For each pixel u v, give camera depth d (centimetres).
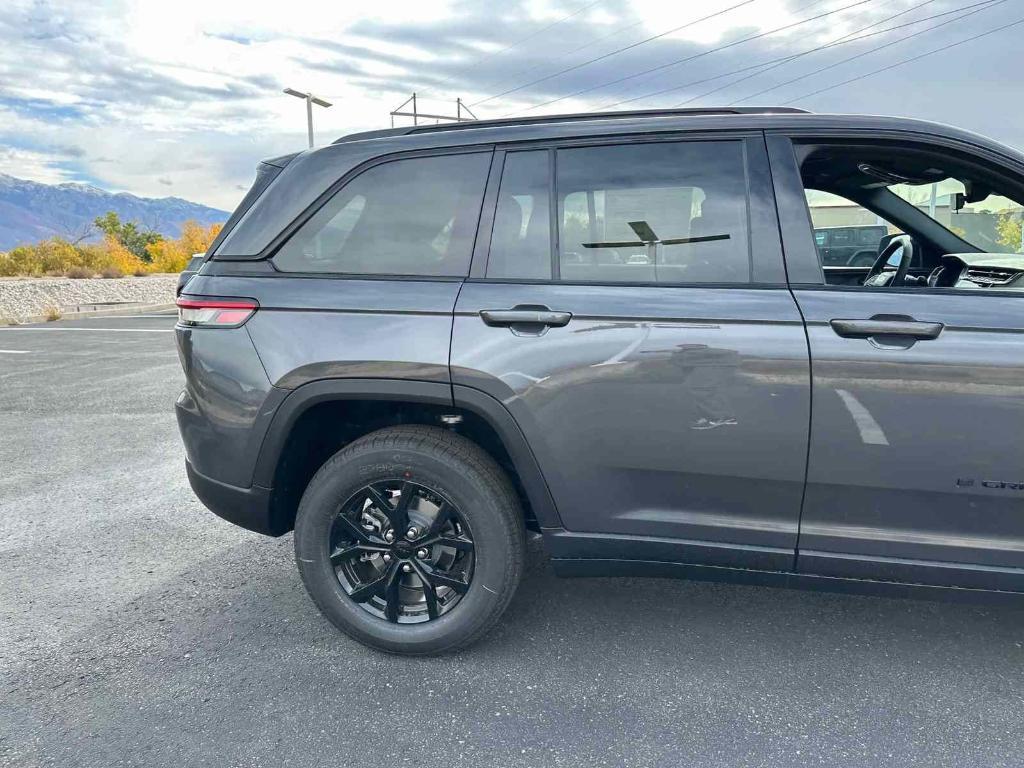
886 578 222
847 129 227
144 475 479
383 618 256
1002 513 210
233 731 219
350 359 236
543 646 262
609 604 292
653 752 206
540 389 227
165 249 5491
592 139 237
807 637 265
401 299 237
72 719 225
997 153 224
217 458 254
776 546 227
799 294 216
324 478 248
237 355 246
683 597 297
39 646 267
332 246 249
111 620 287
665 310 220
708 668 247
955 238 324
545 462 231
